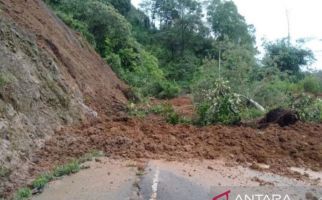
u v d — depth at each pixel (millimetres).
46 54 10859
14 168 6734
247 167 7766
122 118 11117
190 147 8711
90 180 6324
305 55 32656
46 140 8211
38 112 8688
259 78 18203
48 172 6801
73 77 12375
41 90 9312
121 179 6223
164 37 38000
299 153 9125
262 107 15078
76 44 16891
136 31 36656
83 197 5742
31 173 6820
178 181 6258
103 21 22594
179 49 37938
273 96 16016
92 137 8680
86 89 12734
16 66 8875
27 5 14117
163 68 33344
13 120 7641
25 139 7605
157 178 6148
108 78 17391
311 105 13430
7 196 5992
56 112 9398
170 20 42219
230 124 11797
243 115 12984
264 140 10000
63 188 6141
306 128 11641
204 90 13547
